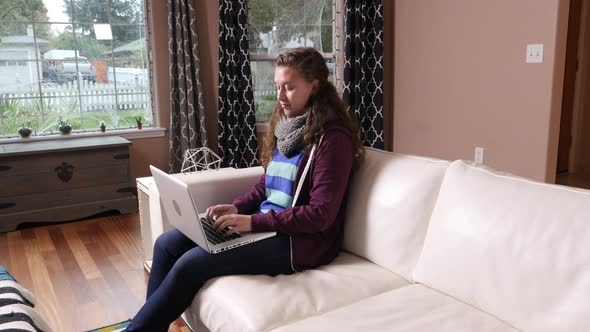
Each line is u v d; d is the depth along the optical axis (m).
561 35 3.08
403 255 1.53
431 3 3.87
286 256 1.58
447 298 1.36
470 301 1.30
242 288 1.44
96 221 3.54
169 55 3.90
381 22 4.14
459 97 3.75
